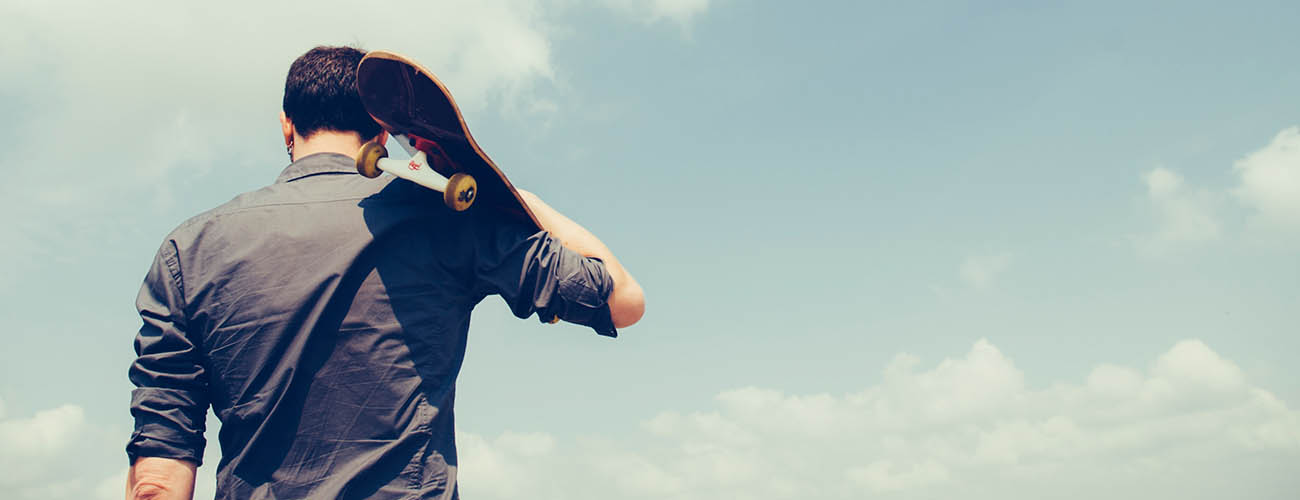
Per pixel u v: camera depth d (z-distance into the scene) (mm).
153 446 1610
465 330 1787
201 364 1687
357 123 1930
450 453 1685
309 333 1604
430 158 1733
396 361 1626
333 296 1627
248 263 1653
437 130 1637
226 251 1677
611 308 1816
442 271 1714
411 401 1622
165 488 1616
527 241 1706
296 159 1899
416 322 1662
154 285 1705
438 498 1605
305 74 1919
